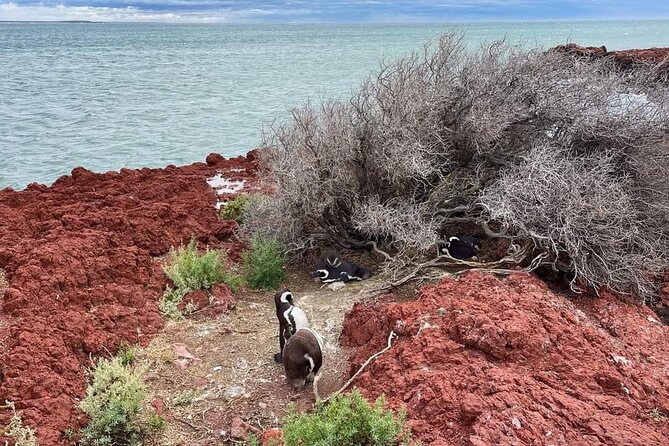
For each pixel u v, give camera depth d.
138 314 6.14
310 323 6.07
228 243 8.41
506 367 4.47
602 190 5.97
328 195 7.27
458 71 7.47
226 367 5.47
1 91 29.98
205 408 4.91
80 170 11.27
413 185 7.40
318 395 4.94
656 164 6.76
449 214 7.49
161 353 5.57
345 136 7.24
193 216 9.03
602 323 5.47
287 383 5.18
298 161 7.18
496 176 7.39
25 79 36.78
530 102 7.29
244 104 24.55
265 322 6.28
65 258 6.66
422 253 6.95
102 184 10.71
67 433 4.33
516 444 3.58
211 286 6.79
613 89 7.14
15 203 9.64
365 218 6.97
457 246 6.88
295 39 131.88
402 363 4.65
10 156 15.70
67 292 6.21
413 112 7.05
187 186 10.76
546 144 6.69
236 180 11.73
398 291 6.58
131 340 5.79
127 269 6.92
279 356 5.48
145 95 28.30
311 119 7.47
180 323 6.21
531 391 4.07
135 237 7.86
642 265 6.11
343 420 3.69
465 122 7.12
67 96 27.92
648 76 8.16
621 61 10.81
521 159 7.16
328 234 7.71
